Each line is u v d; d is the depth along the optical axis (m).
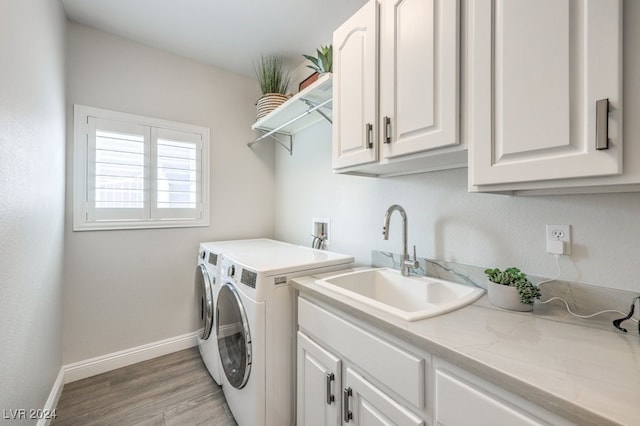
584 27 0.66
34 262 1.25
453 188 1.35
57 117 1.66
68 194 1.94
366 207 1.84
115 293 2.13
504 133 0.81
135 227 2.20
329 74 1.53
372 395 0.94
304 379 1.30
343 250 2.03
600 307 0.91
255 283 1.36
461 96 0.93
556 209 1.02
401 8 1.10
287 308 1.43
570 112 0.69
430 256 1.46
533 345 0.72
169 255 2.36
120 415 1.63
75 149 1.96
